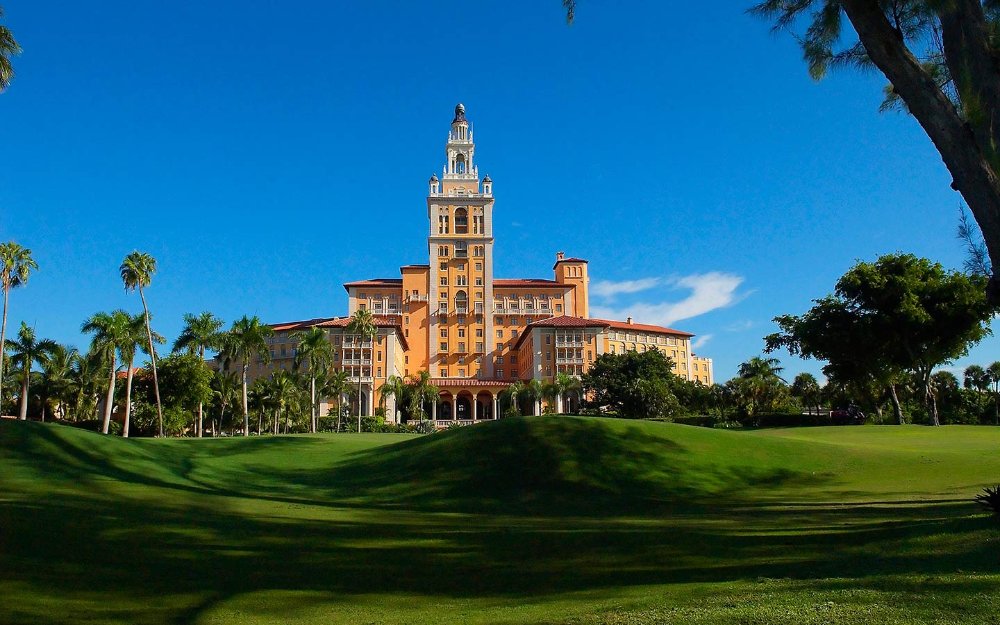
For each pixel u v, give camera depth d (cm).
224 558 1441
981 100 1332
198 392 8869
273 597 1136
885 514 1961
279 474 3575
